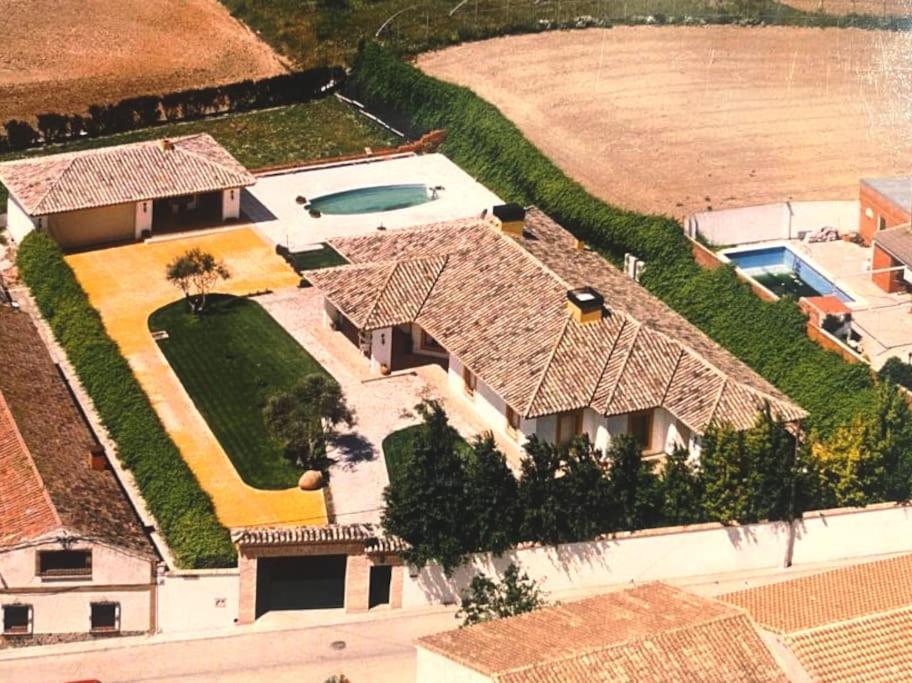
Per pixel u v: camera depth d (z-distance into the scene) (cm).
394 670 7981
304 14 15112
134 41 14725
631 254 11344
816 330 10275
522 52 14238
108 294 10869
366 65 13875
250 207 12006
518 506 8344
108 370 9875
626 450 8544
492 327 9712
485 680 6794
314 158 12975
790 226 11806
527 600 7994
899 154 12812
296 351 10269
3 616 8062
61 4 15200
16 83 13950
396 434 9512
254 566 8162
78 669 7931
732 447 8612
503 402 9481
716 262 11019
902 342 10475
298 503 8938
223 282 11038
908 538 8919
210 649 8081
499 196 12281
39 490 8325
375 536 8256
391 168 12650
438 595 8356
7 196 11981
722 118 13250
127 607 8131
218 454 9325
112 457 9294
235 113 13762
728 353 9931
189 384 9931
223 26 15025
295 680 7906
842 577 7631
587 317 9588
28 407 9138
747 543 8688
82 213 11362
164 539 8638
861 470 8831
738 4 14925
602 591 8500
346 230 11756
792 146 12875
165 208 11794
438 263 10188
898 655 7050
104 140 13262
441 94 13238
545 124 13012
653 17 14750
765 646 7081
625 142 12794
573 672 6825
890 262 11162
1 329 9862
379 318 9900
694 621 7119
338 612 8306
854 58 14288
